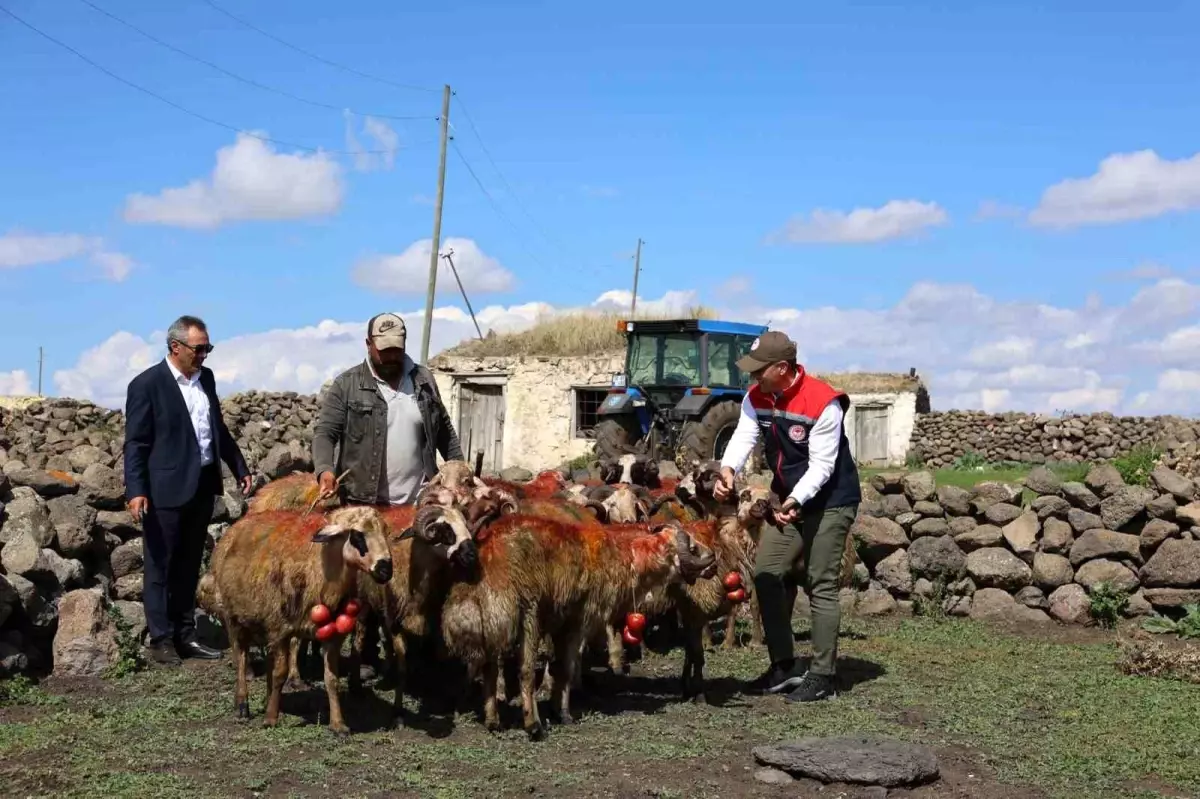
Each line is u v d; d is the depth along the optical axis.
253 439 25.17
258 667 9.58
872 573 13.09
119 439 19.12
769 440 9.07
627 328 23.27
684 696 8.80
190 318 9.93
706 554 8.30
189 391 9.89
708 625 10.75
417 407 9.31
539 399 33.84
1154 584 11.88
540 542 7.67
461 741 7.55
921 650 10.70
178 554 9.91
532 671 7.68
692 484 10.42
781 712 8.38
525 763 7.05
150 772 6.75
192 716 8.01
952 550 12.66
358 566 7.15
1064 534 12.32
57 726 7.64
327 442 9.05
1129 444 31.06
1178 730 7.92
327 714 8.14
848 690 9.09
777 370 8.82
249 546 7.71
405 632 8.48
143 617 10.05
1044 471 12.94
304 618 7.57
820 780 6.78
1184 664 9.51
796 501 8.51
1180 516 11.96
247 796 6.34
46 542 9.95
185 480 9.71
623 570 8.20
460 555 7.12
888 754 6.86
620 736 7.71
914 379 35.81
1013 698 8.82
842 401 8.80
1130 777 6.98
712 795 6.55
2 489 10.12
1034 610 12.25
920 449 34.28
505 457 34.12
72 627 9.16
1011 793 6.66
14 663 8.90
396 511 8.41
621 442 20.77
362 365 9.24
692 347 22.47
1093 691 9.03
